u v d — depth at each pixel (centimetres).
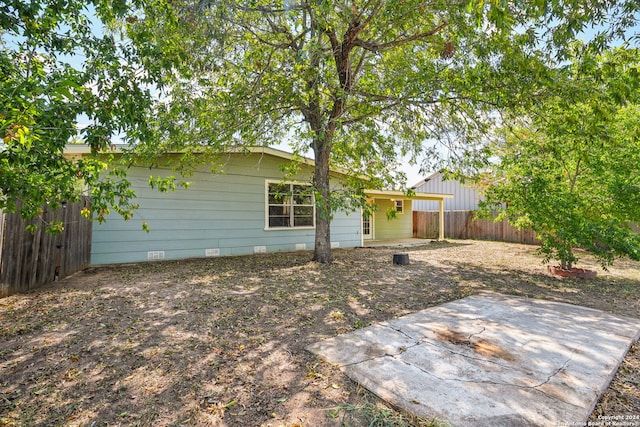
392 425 180
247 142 694
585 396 206
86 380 232
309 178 1045
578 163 610
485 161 658
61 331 321
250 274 616
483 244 1302
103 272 625
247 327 339
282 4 540
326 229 767
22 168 248
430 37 571
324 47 576
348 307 411
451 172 703
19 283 452
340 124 554
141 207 761
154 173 777
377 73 621
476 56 486
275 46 607
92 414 194
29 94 224
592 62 432
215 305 413
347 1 504
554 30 421
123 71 338
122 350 281
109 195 317
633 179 571
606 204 591
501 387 217
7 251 430
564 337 306
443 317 369
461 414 187
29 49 310
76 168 286
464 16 461
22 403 204
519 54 449
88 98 291
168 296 452
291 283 542
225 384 228
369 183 752
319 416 192
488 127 655
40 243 493
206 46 546
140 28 409
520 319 360
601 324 344
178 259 804
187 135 612
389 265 742
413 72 558
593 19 380
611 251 556
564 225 579
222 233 875
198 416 193
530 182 606
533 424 179
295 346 291
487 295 476
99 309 389
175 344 295
